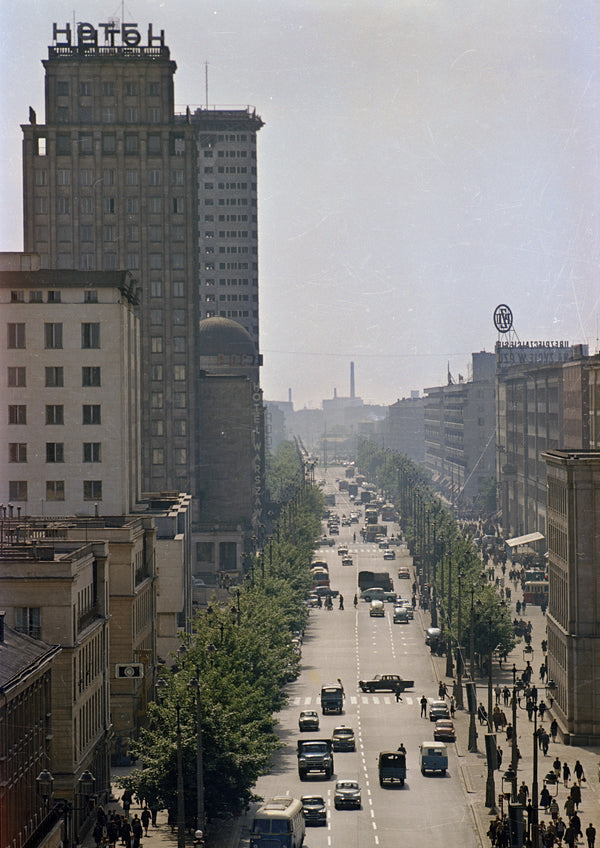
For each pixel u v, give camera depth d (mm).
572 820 90500
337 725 134375
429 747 112938
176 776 91625
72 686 92812
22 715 76688
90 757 98875
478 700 148375
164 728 95125
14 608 93312
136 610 124500
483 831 92750
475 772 113125
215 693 100875
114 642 120688
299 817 87812
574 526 126062
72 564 93938
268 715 107875
